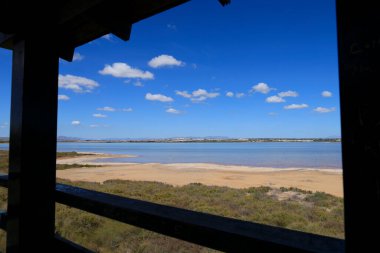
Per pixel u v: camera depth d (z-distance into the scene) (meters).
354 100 0.67
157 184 20.36
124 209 1.33
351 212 0.67
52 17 1.81
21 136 1.68
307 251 0.81
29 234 1.69
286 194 15.95
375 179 0.63
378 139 0.63
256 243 0.91
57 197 1.79
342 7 0.71
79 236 6.53
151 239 6.38
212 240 1.02
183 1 1.60
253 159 60.09
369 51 0.65
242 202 12.52
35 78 1.74
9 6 1.62
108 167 40.44
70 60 2.12
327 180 24.58
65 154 75.94
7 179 1.93
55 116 1.85
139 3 1.74
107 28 1.77
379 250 0.62
